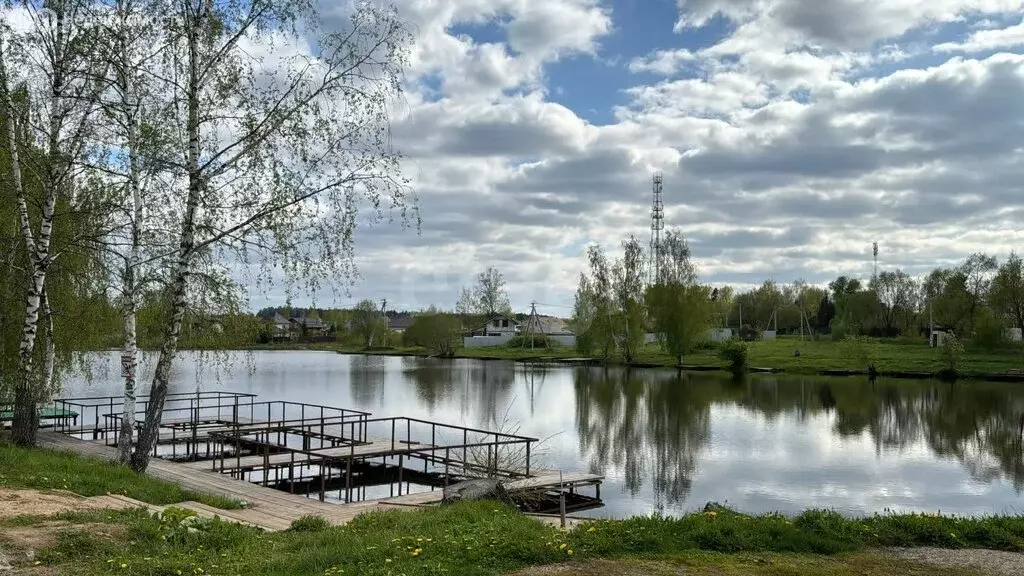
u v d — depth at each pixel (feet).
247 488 52.42
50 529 28.63
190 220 49.88
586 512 60.70
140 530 30.12
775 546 28.71
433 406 138.41
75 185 60.54
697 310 240.32
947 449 94.12
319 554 26.76
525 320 444.14
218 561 26.91
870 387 177.06
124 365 54.03
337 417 86.99
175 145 49.67
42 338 62.85
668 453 90.74
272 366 259.39
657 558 26.94
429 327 327.67
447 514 34.81
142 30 49.24
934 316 304.09
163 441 77.71
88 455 64.59
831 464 83.92
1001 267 248.52
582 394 162.91
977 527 30.99
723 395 160.45
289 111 48.98
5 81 52.31
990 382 187.21
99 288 61.82
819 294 444.14
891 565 26.94
